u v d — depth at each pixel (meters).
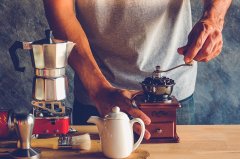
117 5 2.35
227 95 3.62
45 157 1.78
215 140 1.96
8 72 3.64
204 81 3.60
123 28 2.38
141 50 2.39
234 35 3.56
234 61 3.58
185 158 1.76
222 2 2.21
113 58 2.43
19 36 3.63
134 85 2.44
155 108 1.93
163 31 2.44
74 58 2.17
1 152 1.82
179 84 2.50
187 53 1.97
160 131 1.94
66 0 2.25
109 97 2.01
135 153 1.81
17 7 3.59
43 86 1.94
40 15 3.60
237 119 3.63
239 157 1.78
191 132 2.06
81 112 2.52
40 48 1.89
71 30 2.21
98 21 2.38
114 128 1.75
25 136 1.77
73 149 1.86
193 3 3.53
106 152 1.77
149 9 2.37
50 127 1.95
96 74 2.12
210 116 3.63
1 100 3.66
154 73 1.99
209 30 2.00
